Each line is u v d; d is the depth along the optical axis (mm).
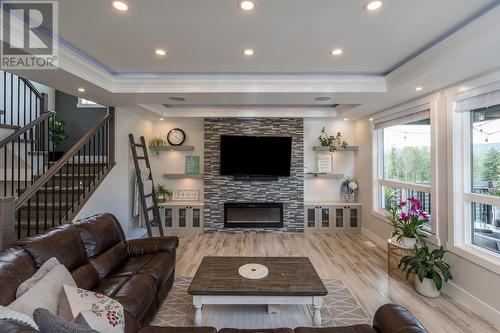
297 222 5480
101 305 1534
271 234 5375
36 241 2008
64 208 3543
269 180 5461
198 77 3277
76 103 6000
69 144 5977
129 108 4465
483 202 2701
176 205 5473
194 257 4125
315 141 5754
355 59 2785
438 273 2912
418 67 2660
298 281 2363
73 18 2018
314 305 2234
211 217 5469
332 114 5160
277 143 5340
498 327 2396
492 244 2695
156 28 2168
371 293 3000
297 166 5484
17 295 1570
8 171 3979
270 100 3787
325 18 2020
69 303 1501
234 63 2893
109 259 2596
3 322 1032
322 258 4078
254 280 2373
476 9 1907
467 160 2934
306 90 3301
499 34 1862
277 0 1798
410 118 3791
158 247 3031
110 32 2232
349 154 5793
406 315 1670
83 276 2174
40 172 4406
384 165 4824
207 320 2492
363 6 1868
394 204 4453
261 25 2119
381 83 3295
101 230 2715
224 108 5191
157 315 2557
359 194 5516
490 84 2535
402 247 3264
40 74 2646
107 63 2908
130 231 4770
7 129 3732
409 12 1940
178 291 3025
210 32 2232
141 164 5223
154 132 5844
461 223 2936
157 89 3305
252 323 2461
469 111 2926
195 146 5840
